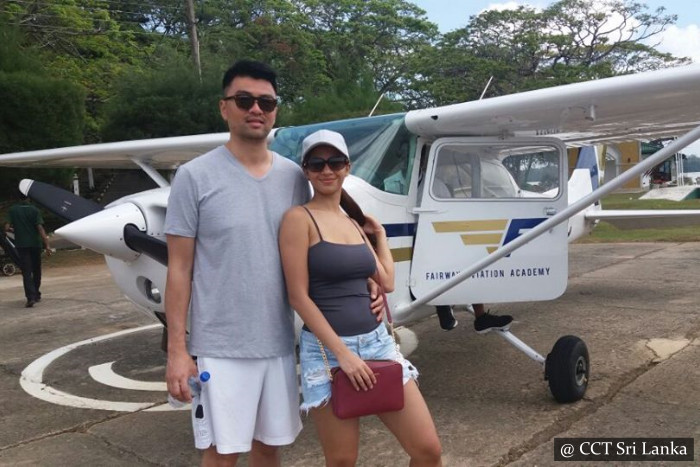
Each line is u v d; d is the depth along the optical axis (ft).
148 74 50.85
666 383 12.22
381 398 6.05
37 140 40.40
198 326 6.09
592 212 24.38
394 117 11.69
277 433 6.45
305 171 6.43
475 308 13.11
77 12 67.15
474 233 11.97
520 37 117.19
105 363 16.05
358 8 132.98
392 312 11.29
